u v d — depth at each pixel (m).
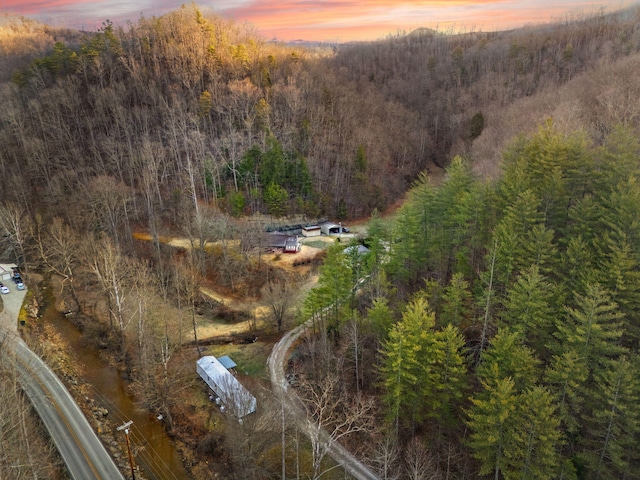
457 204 58.81
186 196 94.81
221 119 112.69
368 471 44.25
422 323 42.00
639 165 52.66
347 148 113.31
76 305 77.00
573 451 37.81
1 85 118.06
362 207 106.00
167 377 56.25
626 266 40.00
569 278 45.16
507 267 47.59
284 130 109.12
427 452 43.59
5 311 73.62
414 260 61.41
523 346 39.41
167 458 49.19
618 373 33.44
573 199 55.00
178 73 120.56
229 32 150.12
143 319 58.06
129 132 106.00
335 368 53.62
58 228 75.31
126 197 91.12
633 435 34.97
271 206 96.50
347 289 57.44
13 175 95.69
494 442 35.56
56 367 61.22
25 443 41.28
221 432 50.69
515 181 54.75
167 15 143.00
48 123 104.88
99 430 51.66
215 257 85.00
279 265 83.69
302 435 47.72
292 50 162.88
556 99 106.50
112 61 124.31
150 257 84.12
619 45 140.75
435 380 42.06
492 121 119.62
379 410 47.28
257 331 69.69
